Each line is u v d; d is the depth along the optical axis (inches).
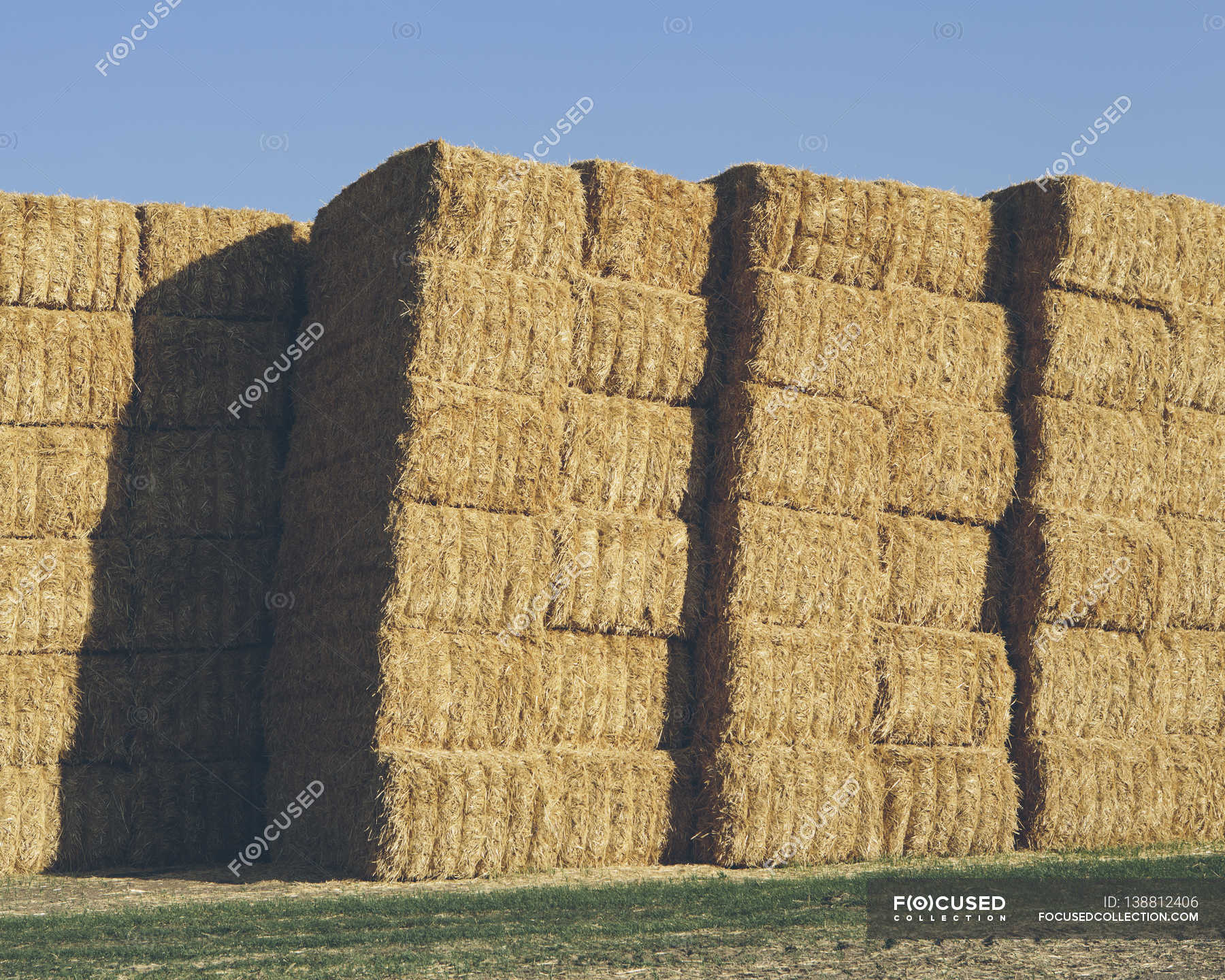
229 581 806.5
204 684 797.9
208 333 806.5
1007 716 804.0
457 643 698.2
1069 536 805.9
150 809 774.5
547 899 596.4
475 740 701.9
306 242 842.8
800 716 752.3
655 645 755.4
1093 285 829.8
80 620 765.9
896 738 782.5
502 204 716.7
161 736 783.7
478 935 513.7
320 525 768.9
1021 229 836.0
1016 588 815.1
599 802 722.8
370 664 690.8
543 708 722.8
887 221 794.2
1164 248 851.4
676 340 762.2
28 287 768.3
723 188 792.3
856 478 772.0
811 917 546.0
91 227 781.3
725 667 743.7
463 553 699.4
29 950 493.0
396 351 701.9
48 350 767.1
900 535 789.2
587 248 757.3
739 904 581.9
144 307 797.9
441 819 677.9
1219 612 866.1
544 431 720.3
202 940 513.7
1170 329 860.6
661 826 738.2
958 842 781.3
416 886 658.2
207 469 804.6
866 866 735.1
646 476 754.8
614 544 739.4
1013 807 794.2
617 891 620.1
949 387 810.8
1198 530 860.6
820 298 768.9
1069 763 804.0
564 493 735.7
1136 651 835.4
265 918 559.5
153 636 784.9
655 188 768.3
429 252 704.4
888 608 789.9
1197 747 854.5
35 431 764.6
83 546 770.8
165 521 792.3
